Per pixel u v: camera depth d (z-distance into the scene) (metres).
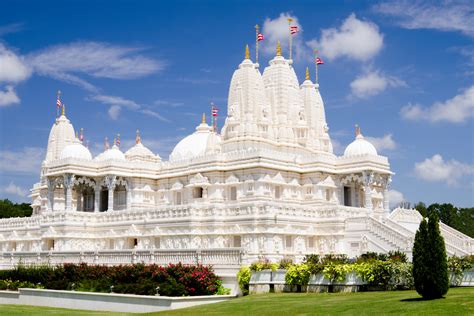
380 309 32.81
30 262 71.81
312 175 85.12
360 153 89.12
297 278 46.88
